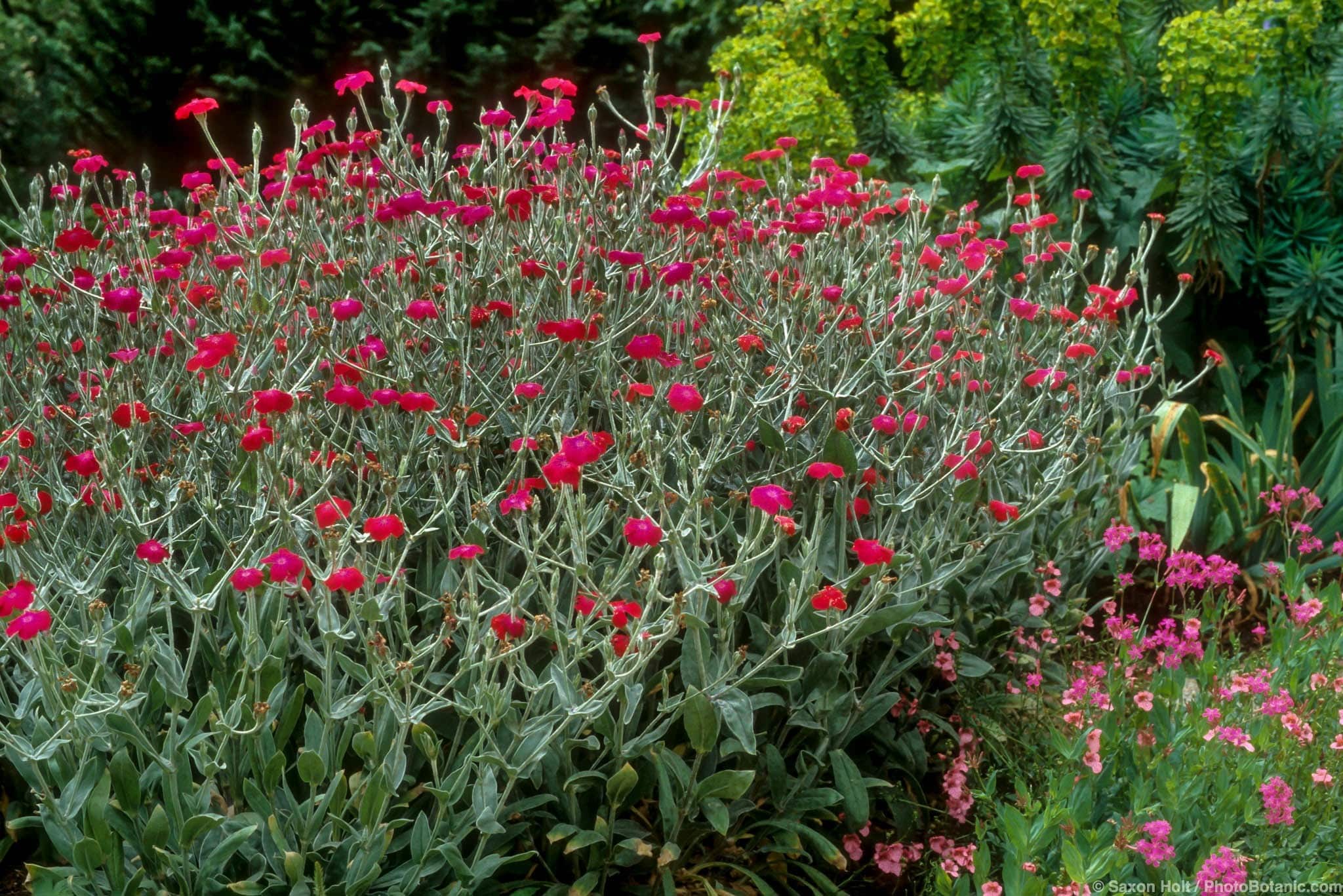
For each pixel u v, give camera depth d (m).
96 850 2.08
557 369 2.90
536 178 3.37
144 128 9.61
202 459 2.56
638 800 2.52
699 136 5.90
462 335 2.69
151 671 2.39
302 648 2.36
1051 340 3.29
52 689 2.12
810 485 2.87
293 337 2.79
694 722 2.35
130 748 2.32
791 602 2.33
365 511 2.74
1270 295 4.94
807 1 6.00
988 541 2.81
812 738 2.77
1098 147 5.17
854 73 5.99
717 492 2.95
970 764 2.85
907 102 6.21
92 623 2.36
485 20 9.89
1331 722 2.86
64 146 10.04
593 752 2.54
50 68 10.12
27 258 2.78
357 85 3.24
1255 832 2.55
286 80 9.55
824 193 3.06
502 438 2.96
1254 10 4.74
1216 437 5.18
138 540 2.45
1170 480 4.73
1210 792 2.60
